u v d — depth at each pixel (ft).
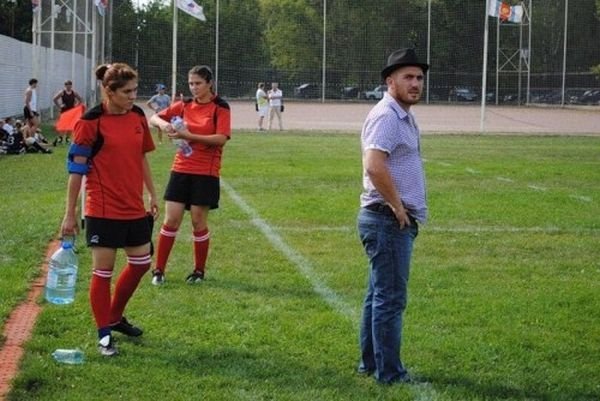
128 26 205.16
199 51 210.79
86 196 28.07
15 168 82.12
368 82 220.84
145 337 29.37
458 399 24.31
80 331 29.78
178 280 37.73
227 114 37.58
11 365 26.35
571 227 52.54
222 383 25.16
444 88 224.33
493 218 55.42
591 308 34.06
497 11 156.66
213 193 37.47
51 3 162.91
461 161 97.86
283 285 37.06
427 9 221.25
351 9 219.41
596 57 225.15
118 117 27.55
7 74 136.46
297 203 61.46
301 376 25.88
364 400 24.06
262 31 216.74
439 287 37.06
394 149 24.62
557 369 26.99
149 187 29.84
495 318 32.32
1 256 41.19
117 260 40.83
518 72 225.97
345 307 33.45
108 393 24.21
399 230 24.86
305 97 219.61
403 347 28.66
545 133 157.48
